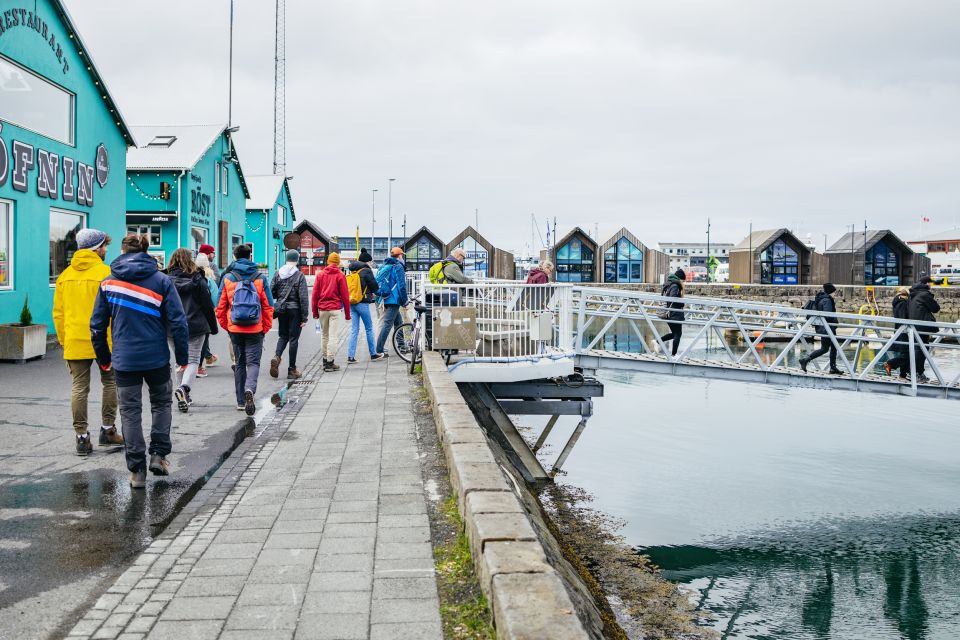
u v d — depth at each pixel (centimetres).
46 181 1585
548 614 297
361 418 852
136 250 623
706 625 858
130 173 2658
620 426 1977
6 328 1302
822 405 2330
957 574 1084
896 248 6925
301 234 6197
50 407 933
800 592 1004
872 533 1244
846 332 3938
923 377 1681
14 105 1476
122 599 390
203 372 1218
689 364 1440
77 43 1691
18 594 406
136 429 607
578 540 1102
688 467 1583
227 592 394
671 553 1091
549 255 6644
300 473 631
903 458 1719
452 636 340
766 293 5809
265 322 916
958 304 5569
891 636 897
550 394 1420
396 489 580
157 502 569
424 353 1147
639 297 1401
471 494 454
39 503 569
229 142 3184
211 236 3019
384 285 1363
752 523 1255
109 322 619
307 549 455
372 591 391
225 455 703
